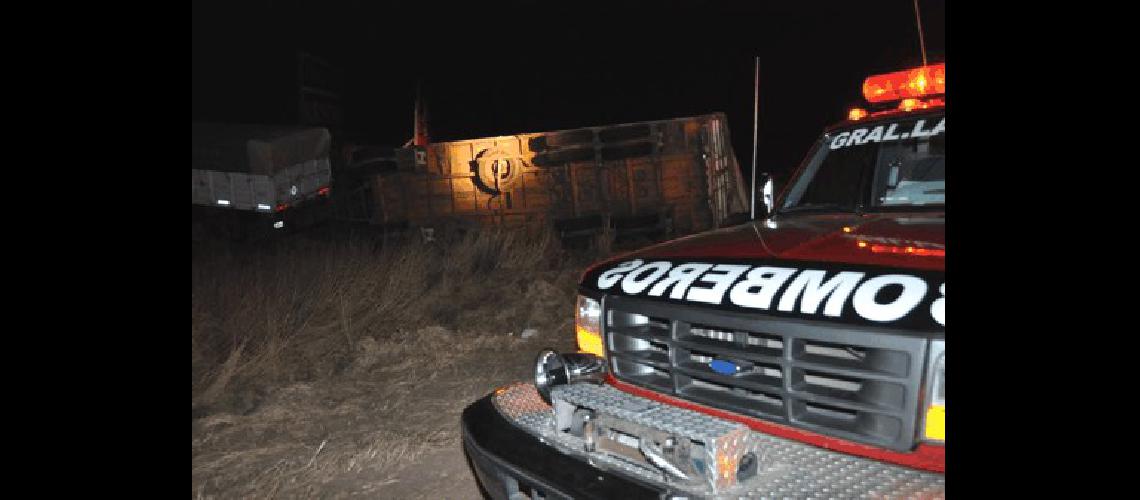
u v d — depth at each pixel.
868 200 3.40
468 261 9.23
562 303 7.33
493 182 12.86
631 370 2.69
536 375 2.76
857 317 2.10
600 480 2.26
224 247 10.73
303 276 7.45
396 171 13.05
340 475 3.95
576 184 12.79
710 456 2.05
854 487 2.01
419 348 6.16
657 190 12.83
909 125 3.46
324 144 13.48
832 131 3.79
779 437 2.29
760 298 2.31
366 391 5.30
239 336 6.29
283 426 4.70
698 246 2.87
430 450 4.18
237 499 3.72
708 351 2.39
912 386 1.99
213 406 5.09
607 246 11.45
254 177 12.24
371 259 8.13
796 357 2.21
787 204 3.70
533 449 2.50
